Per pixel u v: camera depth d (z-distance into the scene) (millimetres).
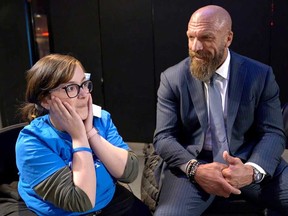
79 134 1196
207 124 1658
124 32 3148
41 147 1163
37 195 1205
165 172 1722
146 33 3109
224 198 1666
